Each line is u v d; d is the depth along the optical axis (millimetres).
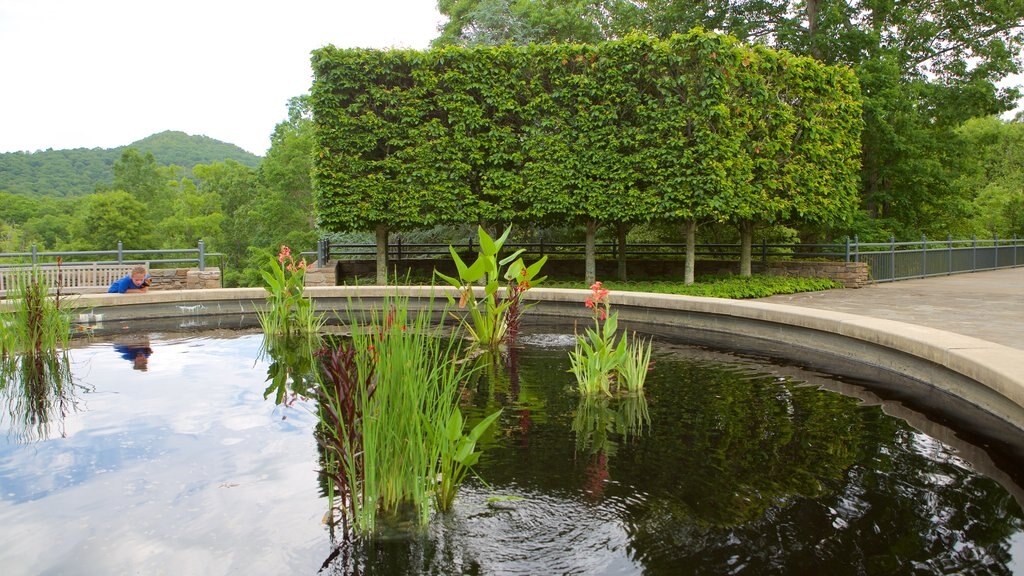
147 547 2455
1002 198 28375
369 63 12266
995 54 18953
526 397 4652
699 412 4293
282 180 34562
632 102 11812
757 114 12109
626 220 12328
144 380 5230
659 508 2795
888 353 5723
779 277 13109
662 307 8555
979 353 4609
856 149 14125
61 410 4328
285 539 2512
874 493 2969
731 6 18734
